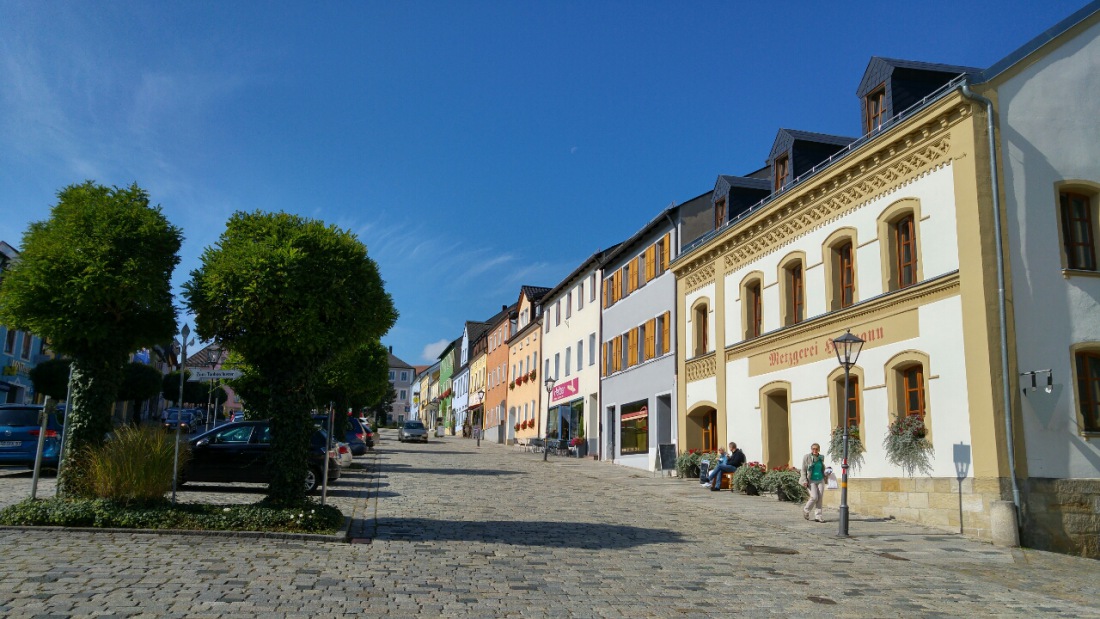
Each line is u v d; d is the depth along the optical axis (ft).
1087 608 31.32
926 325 53.57
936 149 53.83
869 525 52.60
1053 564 40.68
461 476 82.38
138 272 37.99
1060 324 49.90
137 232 38.37
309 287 38.65
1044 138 52.16
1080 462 48.39
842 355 50.34
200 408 195.62
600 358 127.34
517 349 195.11
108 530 35.73
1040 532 46.55
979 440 48.44
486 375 238.48
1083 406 50.29
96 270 36.94
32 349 134.00
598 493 70.79
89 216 38.14
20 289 37.22
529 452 151.23
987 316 48.67
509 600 27.99
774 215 73.36
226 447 59.82
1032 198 51.08
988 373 48.14
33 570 27.66
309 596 26.53
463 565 33.83
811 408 66.08
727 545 43.50
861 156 60.13
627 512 56.90
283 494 40.01
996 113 51.34
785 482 65.67
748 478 71.05
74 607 23.20
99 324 38.37
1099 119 53.52
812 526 52.39
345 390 112.78
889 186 58.29
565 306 151.74
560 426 148.05
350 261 40.22
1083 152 52.75
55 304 37.81
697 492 73.67
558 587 30.58
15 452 58.49
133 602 24.20
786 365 70.33
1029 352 48.91
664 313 100.12
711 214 99.60
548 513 53.88
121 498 38.11
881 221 58.80
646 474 95.25
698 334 90.38
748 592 31.53
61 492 38.91
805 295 68.08
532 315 183.01
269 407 40.63
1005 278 49.34
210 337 39.42
